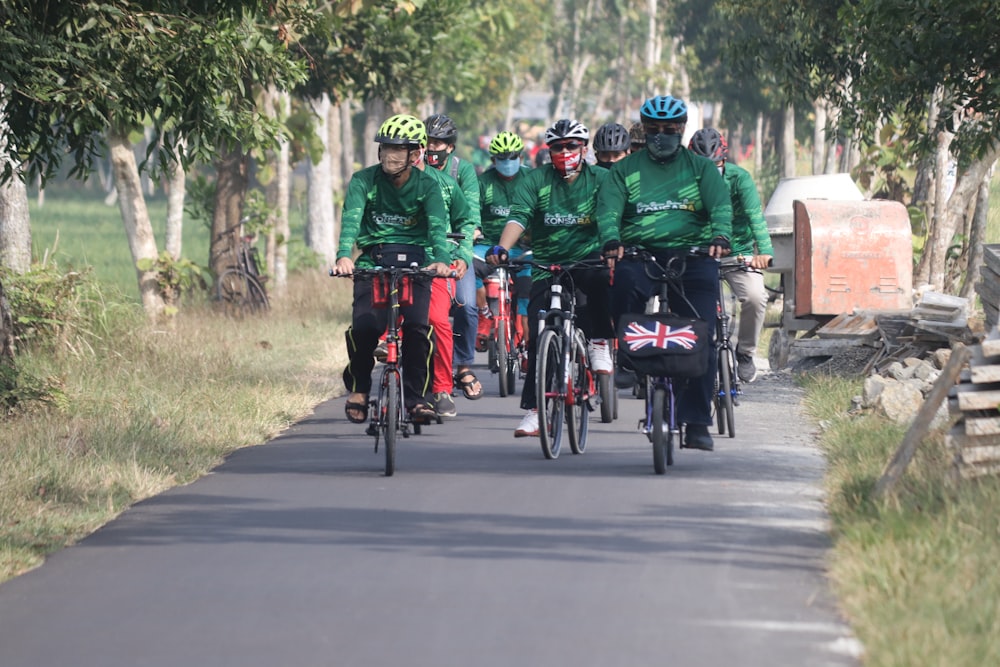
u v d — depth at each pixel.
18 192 46.28
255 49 33.72
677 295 26.31
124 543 20.86
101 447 27.70
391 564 19.05
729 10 59.91
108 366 39.84
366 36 62.12
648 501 23.27
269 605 17.08
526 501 23.41
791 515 22.06
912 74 38.31
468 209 30.41
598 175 28.86
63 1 30.41
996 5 34.09
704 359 25.25
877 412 30.97
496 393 39.91
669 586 17.69
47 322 41.09
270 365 44.34
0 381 32.50
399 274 26.27
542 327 28.23
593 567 18.70
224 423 31.94
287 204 72.00
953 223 51.22
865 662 14.45
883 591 16.75
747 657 14.79
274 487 25.19
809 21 56.06
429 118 34.94
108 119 31.22
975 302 57.00
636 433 31.44
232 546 20.42
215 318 58.09
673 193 26.20
